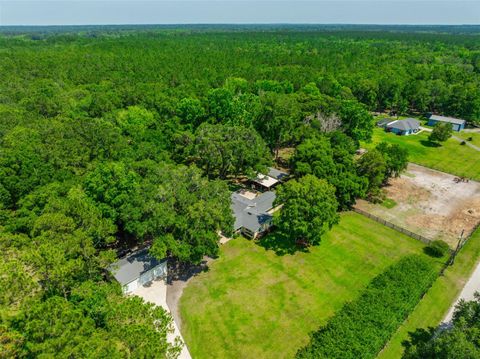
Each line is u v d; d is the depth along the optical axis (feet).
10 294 79.20
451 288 122.31
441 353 79.25
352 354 93.40
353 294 119.65
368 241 148.87
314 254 139.54
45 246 90.53
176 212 123.24
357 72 426.92
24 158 145.79
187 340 100.78
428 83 364.17
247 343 100.73
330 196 140.46
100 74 383.86
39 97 254.47
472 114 318.04
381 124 312.09
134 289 118.52
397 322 104.68
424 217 168.86
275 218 143.13
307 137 205.87
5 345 66.95
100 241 123.34
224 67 449.89
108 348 67.36
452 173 220.02
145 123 229.45
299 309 112.88
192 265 131.34
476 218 168.66
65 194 133.69
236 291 119.44
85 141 169.27
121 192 125.80
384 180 205.57
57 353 64.59
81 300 90.02
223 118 240.32
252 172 179.01
